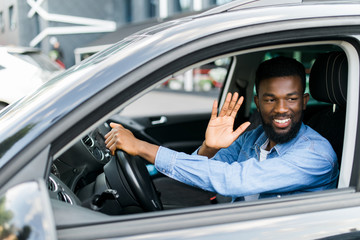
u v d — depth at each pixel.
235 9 1.20
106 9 19.59
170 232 0.98
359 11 1.16
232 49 1.09
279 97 1.37
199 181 1.34
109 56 1.12
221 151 1.82
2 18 17.34
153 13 17.53
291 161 1.33
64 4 18.45
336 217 1.07
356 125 1.18
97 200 1.42
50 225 0.84
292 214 1.05
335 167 1.40
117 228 0.97
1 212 0.85
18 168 0.92
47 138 0.95
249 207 1.06
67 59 17.77
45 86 1.28
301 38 1.12
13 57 3.99
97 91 0.98
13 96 3.62
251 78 3.09
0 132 1.02
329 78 1.44
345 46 1.17
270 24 1.10
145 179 1.63
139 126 3.63
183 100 11.48
